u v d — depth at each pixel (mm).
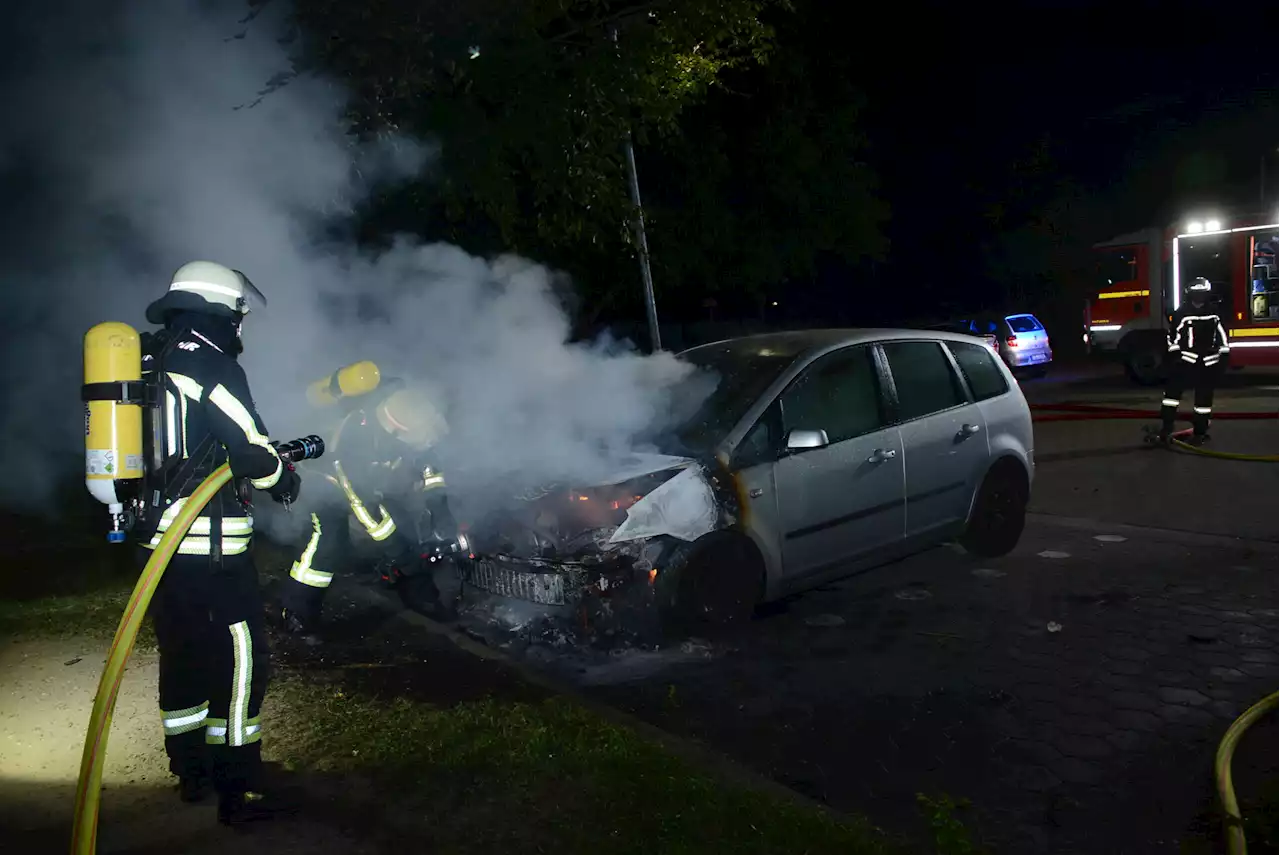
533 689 5027
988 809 3984
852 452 6262
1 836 3582
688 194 17641
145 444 3572
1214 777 3990
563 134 8055
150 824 3689
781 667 5508
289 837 3586
